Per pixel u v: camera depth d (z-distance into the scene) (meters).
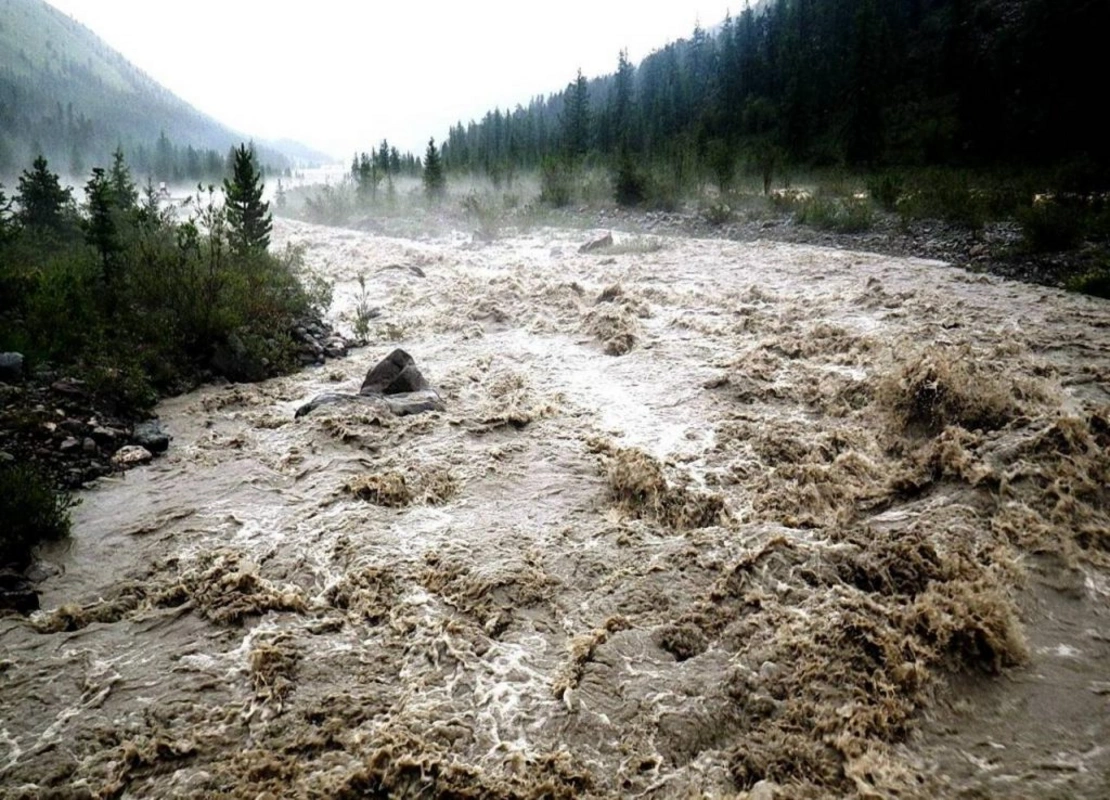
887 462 7.54
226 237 15.55
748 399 9.37
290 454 7.95
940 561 5.57
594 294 15.12
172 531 6.43
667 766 3.98
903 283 14.34
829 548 5.79
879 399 8.66
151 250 12.14
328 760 4.01
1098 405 8.08
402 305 15.12
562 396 9.77
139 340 9.91
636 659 4.81
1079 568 5.61
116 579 5.75
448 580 5.73
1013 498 6.36
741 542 6.12
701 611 5.25
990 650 4.71
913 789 3.76
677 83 56.66
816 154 31.16
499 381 10.37
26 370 8.41
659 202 26.42
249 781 3.86
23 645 4.94
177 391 9.67
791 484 7.16
